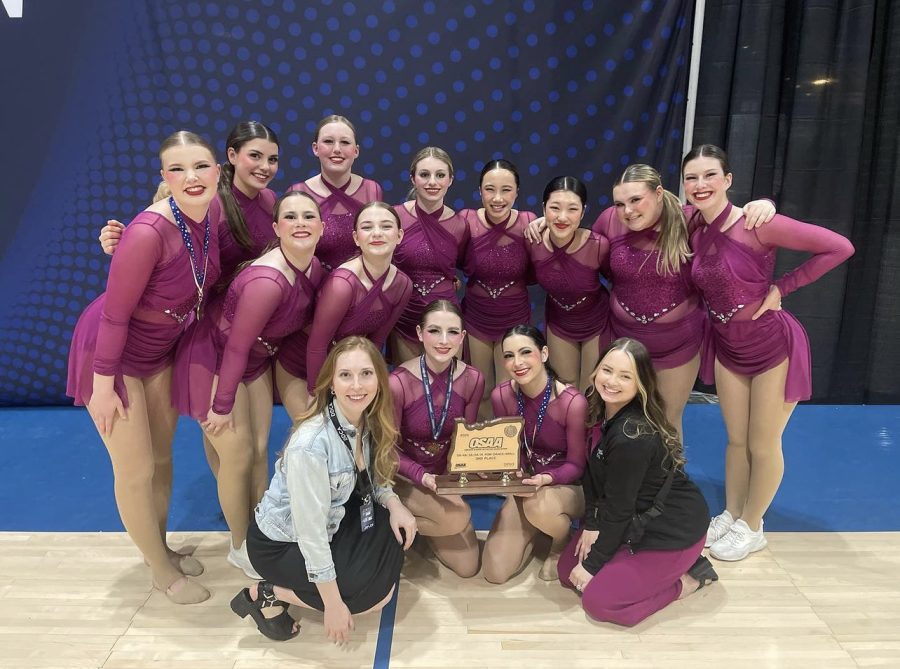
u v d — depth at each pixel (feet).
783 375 9.18
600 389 8.18
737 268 8.73
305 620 8.36
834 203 13.82
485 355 11.18
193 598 8.61
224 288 8.96
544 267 10.24
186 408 8.33
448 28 13.28
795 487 11.72
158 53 13.39
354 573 7.66
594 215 14.24
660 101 13.50
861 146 13.61
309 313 8.88
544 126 13.76
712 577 8.88
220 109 13.70
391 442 8.02
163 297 7.54
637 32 13.20
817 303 14.65
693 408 15.03
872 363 15.06
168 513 9.83
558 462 9.16
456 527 8.89
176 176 7.11
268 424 9.48
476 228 10.41
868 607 8.62
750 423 9.57
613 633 8.11
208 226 7.74
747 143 13.56
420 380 8.81
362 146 13.89
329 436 7.41
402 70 13.48
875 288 14.55
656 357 9.80
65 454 12.89
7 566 9.36
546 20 13.20
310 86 13.57
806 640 8.02
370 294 8.80
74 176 14.06
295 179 14.07
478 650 7.81
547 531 9.04
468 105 13.67
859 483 11.86
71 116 13.70
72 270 14.64
